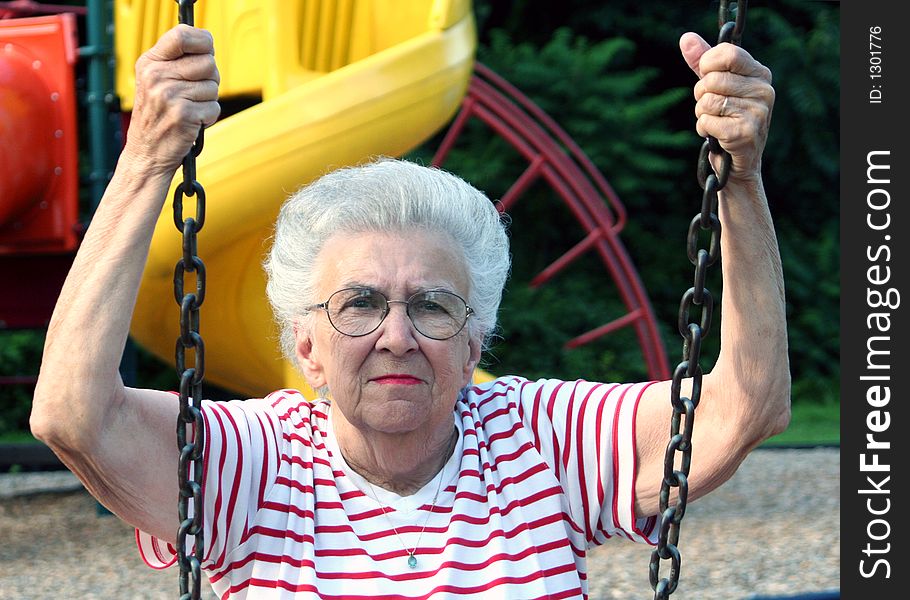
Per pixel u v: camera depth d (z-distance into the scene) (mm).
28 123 6145
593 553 5621
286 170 5172
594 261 14758
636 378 13469
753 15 15172
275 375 5996
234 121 5176
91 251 1815
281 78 5578
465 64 5629
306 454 2027
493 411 2098
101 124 6582
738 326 1899
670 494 2029
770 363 1897
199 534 1754
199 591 1744
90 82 6582
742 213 1819
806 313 14625
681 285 14625
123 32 6520
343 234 1967
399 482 2033
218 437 1950
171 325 5852
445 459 2059
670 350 13734
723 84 1715
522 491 2004
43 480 8406
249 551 1957
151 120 1766
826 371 14758
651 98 14453
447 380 1947
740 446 1962
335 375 1946
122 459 1879
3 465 7488
